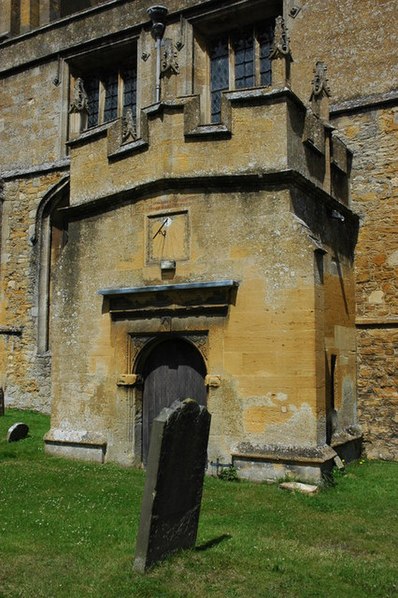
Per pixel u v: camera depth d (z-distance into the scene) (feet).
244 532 21.42
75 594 16.05
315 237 30.42
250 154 31.01
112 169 34.68
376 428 37.19
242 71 49.73
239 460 29.55
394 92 39.32
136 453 32.73
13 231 57.06
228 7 48.32
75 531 21.22
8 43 59.77
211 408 30.50
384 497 26.84
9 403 55.11
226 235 31.04
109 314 34.09
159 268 32.32
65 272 36.27
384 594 16.58
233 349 30.37
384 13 40.63
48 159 56.59
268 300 29.91
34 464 32.68
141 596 15.94
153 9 49.80
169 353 33.04
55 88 57.00
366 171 39.52
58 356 36.01
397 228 38.14
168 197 32.32
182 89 49.55
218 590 16.38
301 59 43.19
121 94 55.36
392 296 37.76
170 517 18.31
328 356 33.45
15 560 18.39
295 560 18.76
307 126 32.55
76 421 34.78
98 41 54.70
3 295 56.80
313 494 26.66
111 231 34.47
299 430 28.68
